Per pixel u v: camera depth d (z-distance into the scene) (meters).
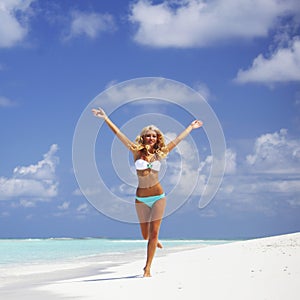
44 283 7.66
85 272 9.48
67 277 8.61
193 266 8.96
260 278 6.75
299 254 10.11
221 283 6.49
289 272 7.23
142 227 7.69
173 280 7.05
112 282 7.26
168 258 11.59
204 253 12.41
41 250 18.59
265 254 10.57
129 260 12.62
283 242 14.48
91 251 17.75
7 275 9.03
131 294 6.01
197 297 5.59
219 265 8.80
